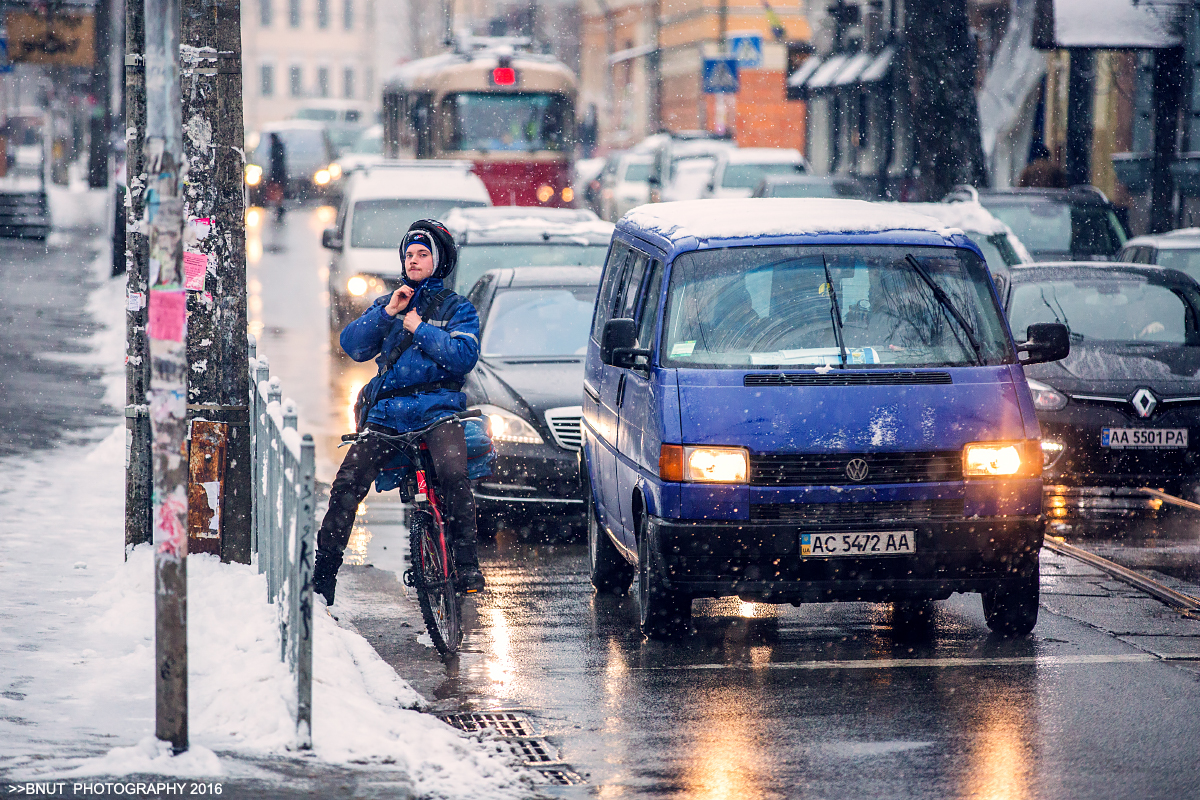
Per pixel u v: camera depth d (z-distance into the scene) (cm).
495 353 4372
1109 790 2094
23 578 3212
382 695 2486
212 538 3195
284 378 6744
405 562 3641
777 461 2791
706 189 13538
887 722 2406
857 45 16200
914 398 2845
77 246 13388
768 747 2284
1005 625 2930
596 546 3366
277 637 2609
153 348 1995
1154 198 9494
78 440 5150
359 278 7612
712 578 2791
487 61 11550
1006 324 3028
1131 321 4809
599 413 3388
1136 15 8950
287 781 1995
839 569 2789
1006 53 11506
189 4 3198
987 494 2823
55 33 13175
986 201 7469
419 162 8731
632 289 3331
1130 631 2989
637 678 2672
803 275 3025
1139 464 4312
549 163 11538
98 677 2519
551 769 2184
